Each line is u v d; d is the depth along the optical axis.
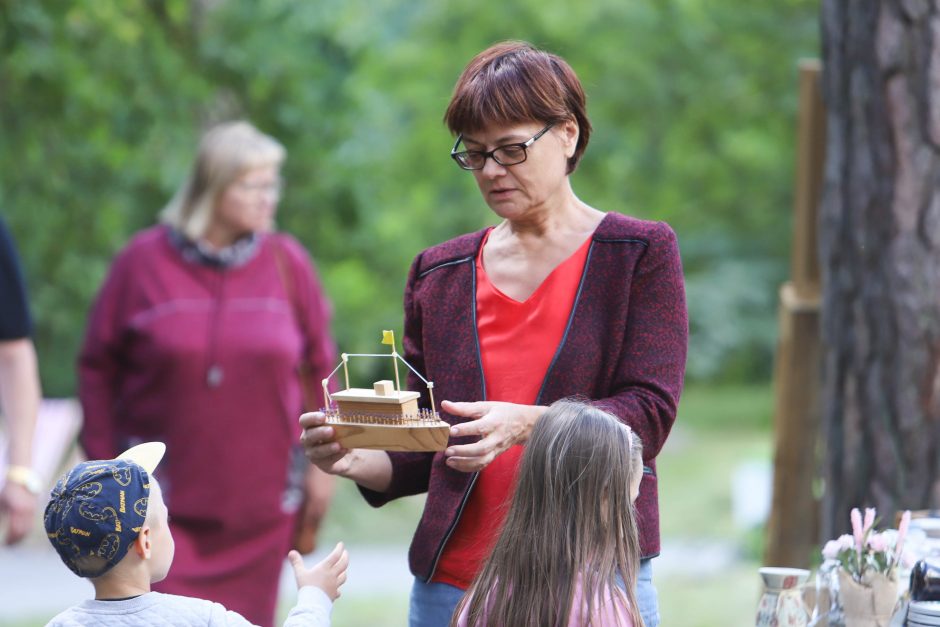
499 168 4.50
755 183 36.31
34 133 18.14
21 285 7.04
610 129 33.91
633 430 4.45
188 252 7.79
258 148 7.79
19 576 15.38
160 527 4.64
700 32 33.12
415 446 4.36
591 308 4.58
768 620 4.84
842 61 6.35
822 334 6.66
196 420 7.64
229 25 19.58
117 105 18.33
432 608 4.70
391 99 31.19
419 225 29.92
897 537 4.73
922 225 6.10
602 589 4.17
